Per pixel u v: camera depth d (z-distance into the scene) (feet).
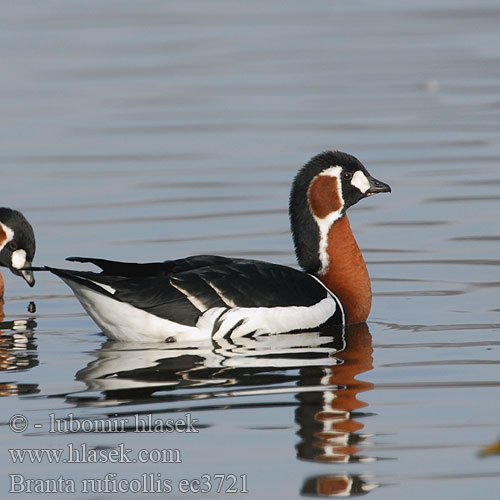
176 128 82.89
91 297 40.37
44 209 63.82
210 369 37.29
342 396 34.58
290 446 30.81
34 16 135.54
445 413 33.06
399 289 49.75
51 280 53.62
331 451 30.50
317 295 43.11
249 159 74.02
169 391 35.14
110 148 77.46
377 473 29.19
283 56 112.27
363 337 42.14
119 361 38.55
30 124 84.48
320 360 38.55
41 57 111.04
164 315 40.29
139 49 115.24
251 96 93.91
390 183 68.39
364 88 97.19
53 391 35.35
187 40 120.88
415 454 30.25
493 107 88.43
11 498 28.86
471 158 73.26
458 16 134.51
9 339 42.52
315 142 78.07
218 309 40.68
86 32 124.88
